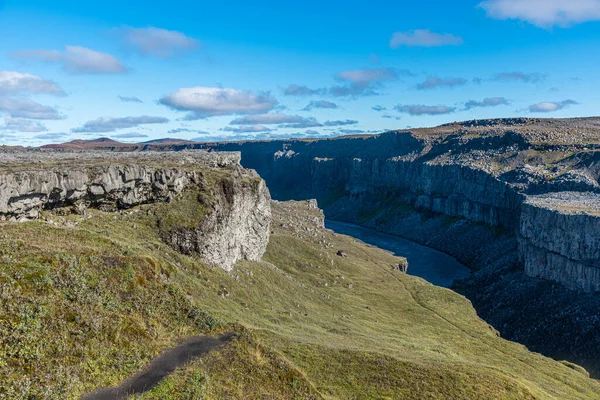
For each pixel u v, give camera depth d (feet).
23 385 83.20
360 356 163.53
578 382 247.50
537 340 355.97
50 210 172.14
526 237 498.69
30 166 189.16
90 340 100.37
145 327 112.06
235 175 292.40
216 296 186.60
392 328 279.08
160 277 132.57
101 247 138.82
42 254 116.98
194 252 213.66
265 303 230.89
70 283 111.86
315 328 217.77
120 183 200.85
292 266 383.04
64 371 90.63
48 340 94.99
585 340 330.34
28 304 100.01
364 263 477.36
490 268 542.16
